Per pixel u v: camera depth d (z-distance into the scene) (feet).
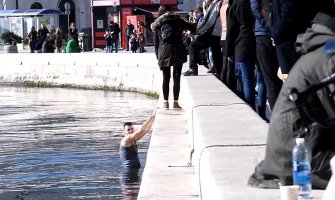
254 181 23.20
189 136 53.57
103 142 90.12
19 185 67.67
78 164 75.31
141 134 70.08
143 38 204.74
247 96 54.24
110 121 111.65
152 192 39.88
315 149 21.90
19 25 236.63
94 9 231.71
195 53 72.43
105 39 217.97
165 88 73.87
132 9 230.27
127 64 159.02
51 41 204.54
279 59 33.99
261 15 44.21
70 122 111.96
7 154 83.82
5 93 167.43
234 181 23.97
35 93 164.86
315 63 21.56
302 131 21.79
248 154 28.58
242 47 53.52
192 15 112.37
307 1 32.71
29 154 83.10
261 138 32.14
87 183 66.54
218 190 22.88
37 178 69.82
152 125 70.59
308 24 32.81
